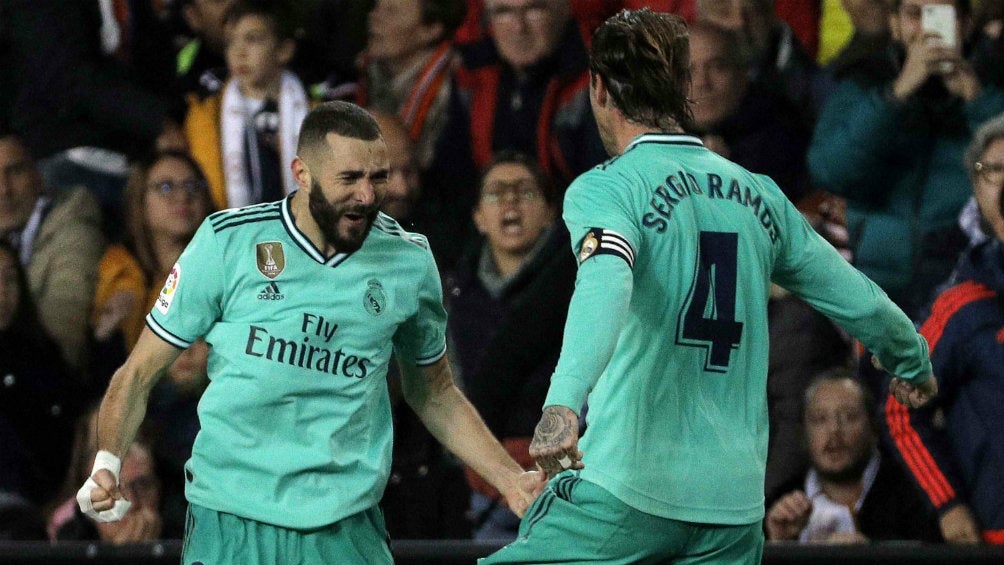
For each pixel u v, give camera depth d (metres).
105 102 22.75
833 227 21.08
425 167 22.00
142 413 12.50
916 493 18.66
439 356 13.20
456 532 19.41
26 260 21.86
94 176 22.64
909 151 20.64
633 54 11.08
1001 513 17.92
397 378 19.78
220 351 12.35
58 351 21.36
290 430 12.29
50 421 21.02
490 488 19.34
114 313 21.67
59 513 20.25
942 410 18.44
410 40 22.34
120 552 18.36
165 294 12.37
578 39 21.73
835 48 22.34
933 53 20.39
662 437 10.82
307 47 22.77
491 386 19.33
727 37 21.06
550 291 19.30
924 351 11.87
